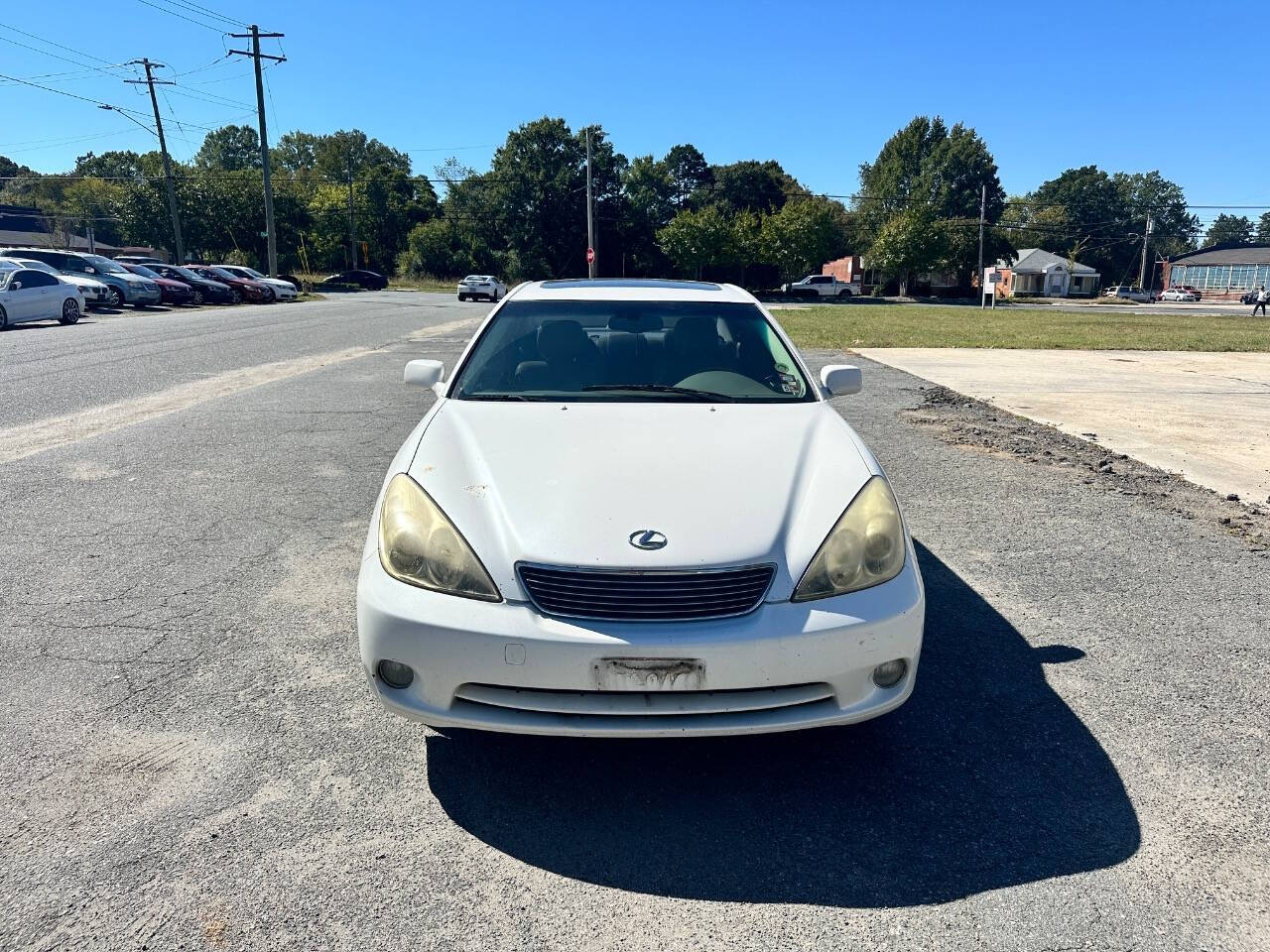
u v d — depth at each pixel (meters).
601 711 2.44
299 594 4.11
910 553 2.79
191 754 2.81
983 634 3.76
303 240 66.25
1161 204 124.44
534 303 4.23
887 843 2.42
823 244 68.75
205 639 3.63
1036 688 3.29
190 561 4.52
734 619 2.46
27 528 5.03
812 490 2.82
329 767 2.76
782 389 3.81
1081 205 113.75
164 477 6.16
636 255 77.12
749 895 2.21
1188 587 4.29
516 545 2.53
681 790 2.67
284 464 6.55
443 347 15.42
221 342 15.92
